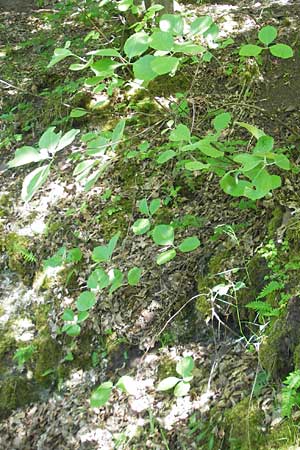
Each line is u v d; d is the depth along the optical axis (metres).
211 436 1.36
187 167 0.88
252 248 1.63
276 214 1.64
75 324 1.22
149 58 0.80
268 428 1.24
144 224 1.02
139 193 2.02
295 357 1.27
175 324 1.66
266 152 0.81
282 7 2.84
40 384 1.80
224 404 1.39
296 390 1.20
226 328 1.57
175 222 1.85
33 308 1.95
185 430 1.43
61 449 1.59
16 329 1.93
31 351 1.85
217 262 1.66
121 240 1.91
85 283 1.88
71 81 2.62
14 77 2.88
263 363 1.36
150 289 1.75
